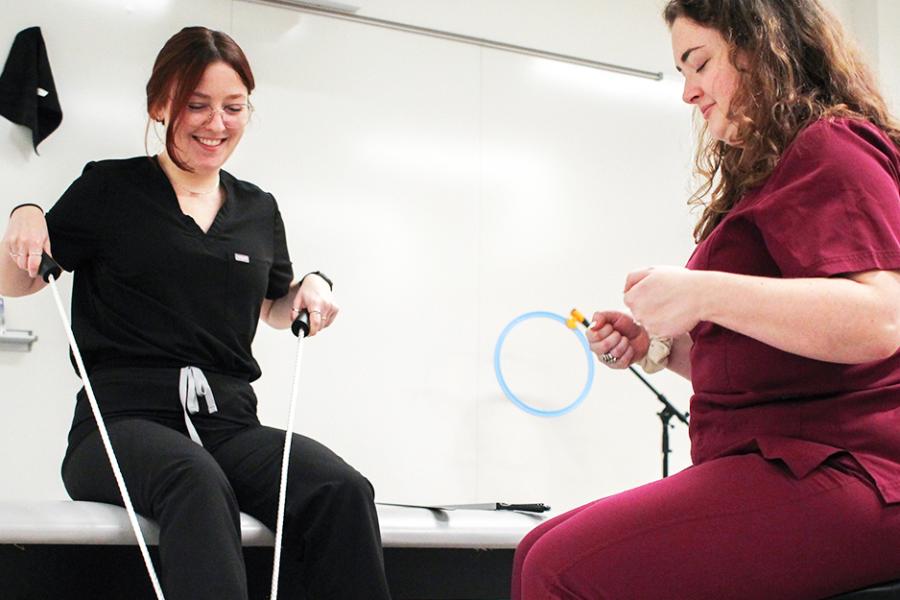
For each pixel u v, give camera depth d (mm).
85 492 1840
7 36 3574
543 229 4402
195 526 1560
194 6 3850
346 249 4016
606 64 4605
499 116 4375
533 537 1485
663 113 4711
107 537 1677
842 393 1248
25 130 3549
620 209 4570
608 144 4582
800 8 1397
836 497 1183
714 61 1399
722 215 1549
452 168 4250
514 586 1497
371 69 4141
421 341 4102
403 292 4094
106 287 1953
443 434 4098
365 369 3990
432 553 2100
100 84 3680
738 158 1521
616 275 4527
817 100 1343
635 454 4473
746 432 1296
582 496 4340
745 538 1194
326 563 1755
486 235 4285
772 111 1327
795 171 1271
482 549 2117
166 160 2104
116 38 3719
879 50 4820
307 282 2158
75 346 1783
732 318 1187
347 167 4055
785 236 1231
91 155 3633
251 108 2152
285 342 3855
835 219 1197
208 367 1960
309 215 3967
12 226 1863
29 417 3445
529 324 4328
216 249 2018
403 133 4172
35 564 1759
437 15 4281
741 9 1371
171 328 1938
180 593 1509
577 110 4535
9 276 1919
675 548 1208
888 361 1254
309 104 4016
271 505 1818
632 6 4684
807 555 1184
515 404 4242
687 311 1213
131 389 1881
